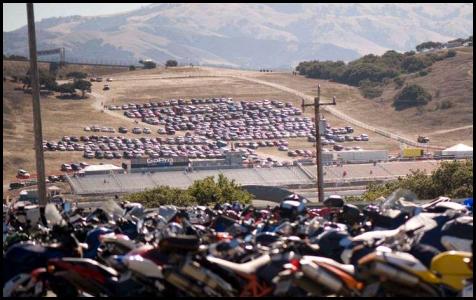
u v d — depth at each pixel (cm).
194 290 3822
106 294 3969
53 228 4812
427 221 4719
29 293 4028
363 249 4262
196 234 4803
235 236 5122
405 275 3750
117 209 5834
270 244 4556
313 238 4719
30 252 4181
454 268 4062
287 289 3775
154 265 3909
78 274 3966
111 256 4297
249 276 3872
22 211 6362
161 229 5028
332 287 3806
